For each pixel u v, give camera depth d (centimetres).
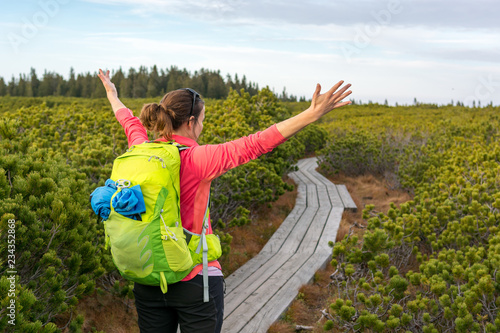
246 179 701
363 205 945
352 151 1285
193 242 177
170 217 167
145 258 163
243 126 815
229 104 995
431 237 512
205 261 178
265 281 491
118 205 162
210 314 181
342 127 1961
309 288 491
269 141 167
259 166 759
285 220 766
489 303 334
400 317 370
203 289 178
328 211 826
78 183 368
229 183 637
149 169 167
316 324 420
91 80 7694
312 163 1550
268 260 569
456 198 597
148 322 187
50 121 891
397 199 971
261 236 689
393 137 1420
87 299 400
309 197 950
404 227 552
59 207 308
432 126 1461
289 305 438
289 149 1062
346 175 1295
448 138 1229
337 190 1023
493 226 468
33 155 409
